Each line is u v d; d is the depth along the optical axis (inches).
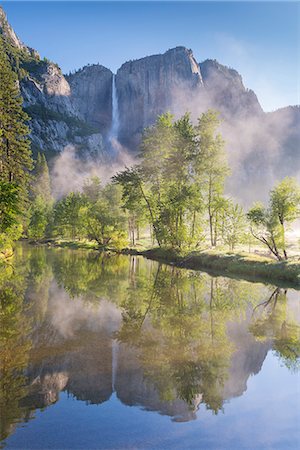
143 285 932.0
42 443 235.0
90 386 322.3
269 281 1081.4
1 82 1659.7
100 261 1579.7
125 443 237.3
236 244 1775.3
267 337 495.8
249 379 351.3
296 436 251.3
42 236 3663.9
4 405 286.5
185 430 255.8
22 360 382.0
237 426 264.8
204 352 425.4
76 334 484.7
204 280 1071.6
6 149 1663.4
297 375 363.9
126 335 486.0
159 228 1882.4
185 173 1845.5
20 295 740.7
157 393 314.3
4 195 1160.2
